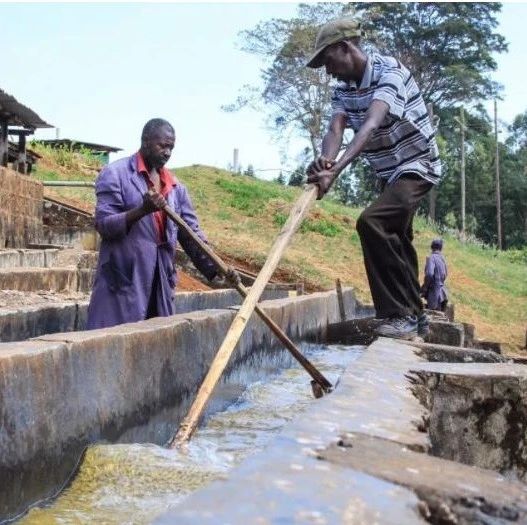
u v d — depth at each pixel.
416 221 39.72
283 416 5.46
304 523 1.47
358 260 27.80
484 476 1.96
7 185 16.91
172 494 3.36
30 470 3.28
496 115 51.12
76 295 10.92
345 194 52.62
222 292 13.66
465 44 56.41
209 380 3.76
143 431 4.57
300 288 19.16
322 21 48.38
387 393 3.06
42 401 3.41
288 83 48.09
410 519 1.57
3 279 9.96
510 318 27.25
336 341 11.11
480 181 58.41
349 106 5.26
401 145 5.27
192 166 35.53
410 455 2.07
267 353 7.71
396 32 56.56
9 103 19.58
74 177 29.47
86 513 3.17
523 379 3.56
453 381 3.59
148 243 5.82
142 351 4.57
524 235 62.88
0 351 3.29
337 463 1.89
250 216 30.62
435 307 17.12
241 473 1.75
